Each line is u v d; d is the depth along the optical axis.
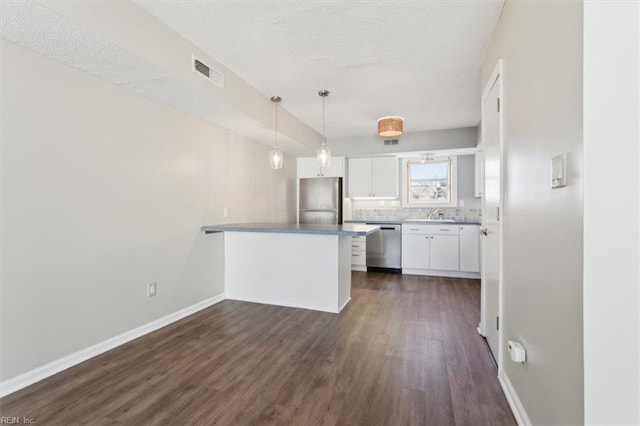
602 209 0.94
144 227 2.74
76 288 2.21
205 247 3.50
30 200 1.94
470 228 4.83
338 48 2.59
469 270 4.84
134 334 2.63
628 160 0.92
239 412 1.68
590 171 0.95
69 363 2.15
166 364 2.19
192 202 3.31
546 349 1.29
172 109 3.05
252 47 2.58
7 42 1.83
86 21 1.72
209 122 3.57
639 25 0.89
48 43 1.87
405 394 1.83
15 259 1.87
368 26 2.27
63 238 2.12
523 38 1.58
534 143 1.42
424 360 2.24
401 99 3.81
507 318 1.88
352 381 1.97
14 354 1.87
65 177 2.13
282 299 3.55
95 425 1.58
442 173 5.66
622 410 0.94
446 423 1.59
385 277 4.93
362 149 5.74
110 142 2.44
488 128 2.44
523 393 1.57
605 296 0.95
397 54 2.68
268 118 3.77
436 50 2.61
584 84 0.96
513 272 1.76
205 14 2.13
